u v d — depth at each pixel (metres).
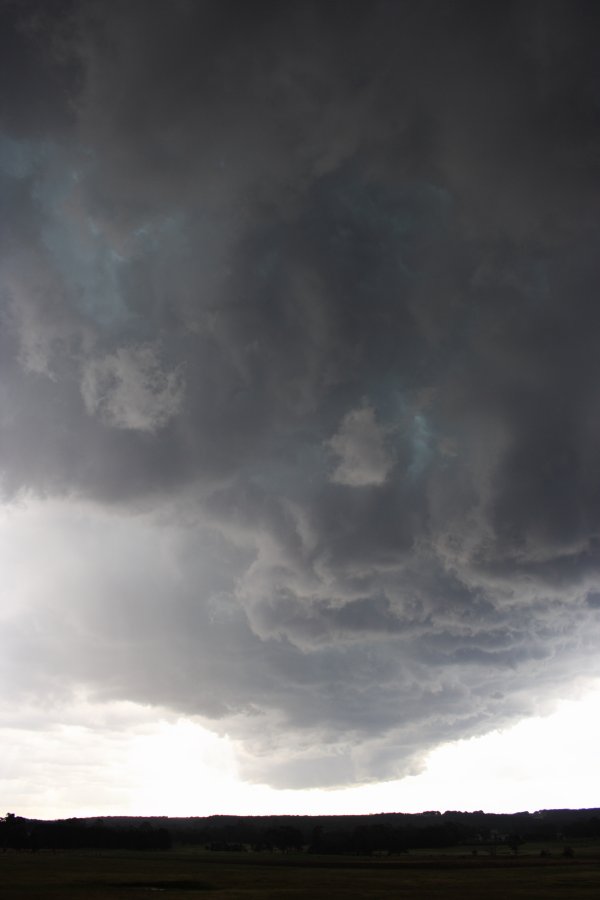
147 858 190.38
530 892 92.06
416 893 91.50
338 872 141.75
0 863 140.62
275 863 177.25
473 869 154.12
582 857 194.12
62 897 80.12
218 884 104.44
